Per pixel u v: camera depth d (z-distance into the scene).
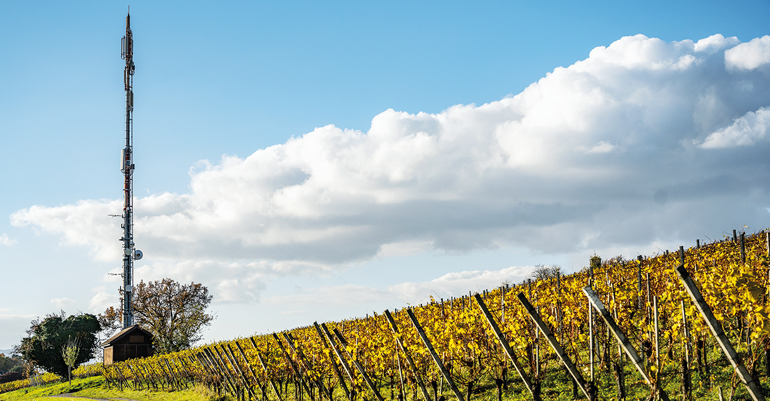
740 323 9.73
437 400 11.04
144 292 62.12
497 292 15.28
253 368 17.23
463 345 11.37
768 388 8.54
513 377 12.18
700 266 12.22
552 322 10.62
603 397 9.62
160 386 29.78
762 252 12.50
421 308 15.95
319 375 14.13
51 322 61.25
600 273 15.41
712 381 9.00
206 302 64.88
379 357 12.45
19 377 80.69
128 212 54.81
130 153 55.56
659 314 11.02
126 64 55.47
